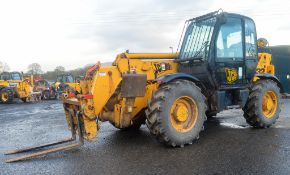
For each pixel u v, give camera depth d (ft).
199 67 20.01
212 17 20.29
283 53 54.95
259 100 21.71
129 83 17.51
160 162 14.66
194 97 17.81
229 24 20.61
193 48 20.74
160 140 17.03
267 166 13.76
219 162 14.44
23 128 26.04
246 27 21.76
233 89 21.17
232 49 20.86
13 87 62.90
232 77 20.89
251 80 22.15
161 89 17.06
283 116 27.84
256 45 22.56
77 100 17.29
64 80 80.18
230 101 21.36
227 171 13.26
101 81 17.02
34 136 22.07
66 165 14.62
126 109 18.07
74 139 18.49
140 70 19.21
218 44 20.02
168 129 16.78
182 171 13.41
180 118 17.37
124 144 18.29
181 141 17.15
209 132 20.89
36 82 78.33
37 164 14.89
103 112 18.17
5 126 27.61
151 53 20.40
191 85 17.88
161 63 20.30
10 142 20.30
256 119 21.76
